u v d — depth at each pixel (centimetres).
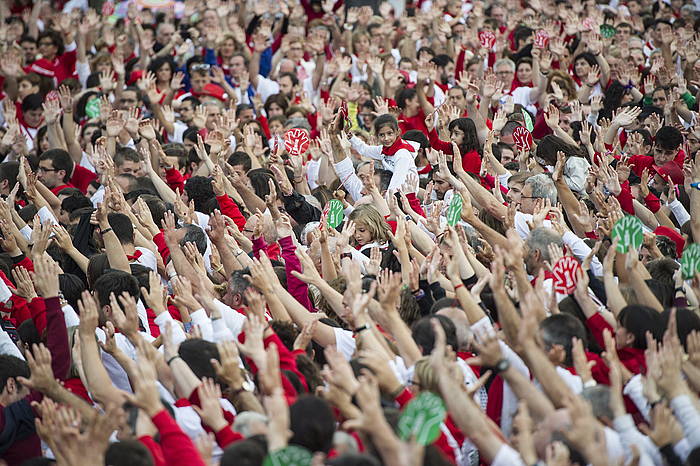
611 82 4969
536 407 1645
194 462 1583
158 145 3903
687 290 2284
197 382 1848
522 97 4869
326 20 6122
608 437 1641
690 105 4456
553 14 6069
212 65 5756
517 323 1872
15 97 5256
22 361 2108
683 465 1620
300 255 2294
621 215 2645
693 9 6362
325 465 1416
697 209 2745
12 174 3731
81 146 4694
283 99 5031
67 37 6031
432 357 1631
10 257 2870
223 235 2656
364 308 1923
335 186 3784
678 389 1681
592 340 2098
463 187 2908
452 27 6078
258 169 3600
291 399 1766
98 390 1886
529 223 2594
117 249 2667
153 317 2528
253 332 1769
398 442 1448
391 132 3475
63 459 1602
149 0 6838
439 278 2347
